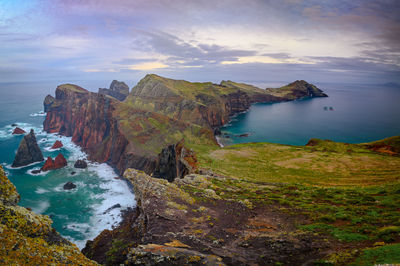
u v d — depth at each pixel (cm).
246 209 2866
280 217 2595
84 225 8988
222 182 4588
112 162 17525
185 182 4062
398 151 8000
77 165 16188
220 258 1544
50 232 1180
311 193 3734
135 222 2483
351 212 2459
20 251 935
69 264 1037
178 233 1994
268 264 1504
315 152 8588
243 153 8831
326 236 1895
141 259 1477
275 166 7112
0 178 1203
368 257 1337
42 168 15050
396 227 1769
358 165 6700
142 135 18800
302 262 1492
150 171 14700
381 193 3366
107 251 1989
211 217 2492
